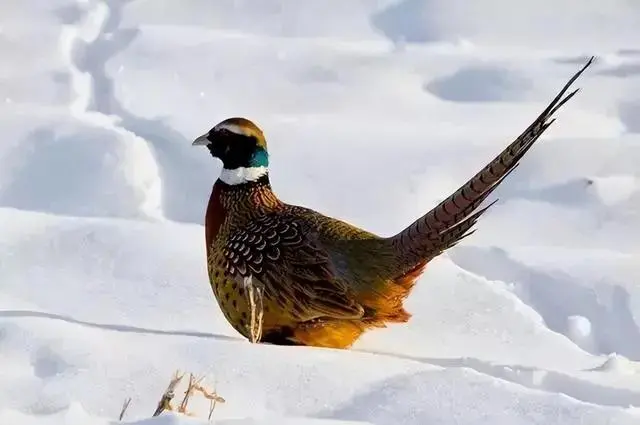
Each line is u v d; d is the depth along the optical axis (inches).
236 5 630.5
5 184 468.1
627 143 499.8
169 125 506.6
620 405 289.7
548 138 503.8
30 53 576.7
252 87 551.2
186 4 627.5
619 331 391.9
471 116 534.0
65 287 376.5
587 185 474.9
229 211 338.3
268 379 271.9
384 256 319.9
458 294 383.2
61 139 485.1
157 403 260.4
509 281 417.1
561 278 409.1
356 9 631.8
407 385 269.9
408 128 514.9
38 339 290.5
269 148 492.4
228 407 259.8
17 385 266.7
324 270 322.0
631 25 620.4
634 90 552.7
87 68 572.7
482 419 255.9
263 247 326.3
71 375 271.4
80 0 629.3
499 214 462.3
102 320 348.5
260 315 319.3
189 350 285.1
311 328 325.4
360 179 473.7
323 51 581.0
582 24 621.0
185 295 373.4
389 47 600.7
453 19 621.9
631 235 447.2
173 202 471.8
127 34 594.6
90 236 409.4
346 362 282.0
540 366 322.7
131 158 473.7
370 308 323.6
